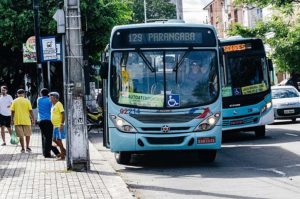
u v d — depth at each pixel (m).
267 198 9.79
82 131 13.36
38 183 11.59
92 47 31.98
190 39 14.33
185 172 13.44
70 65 13.21
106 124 14.94
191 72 14.22
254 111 20.77
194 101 14.07
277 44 37.25
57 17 13.24
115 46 14.34
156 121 13.98
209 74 14.23
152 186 11.57
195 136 13.98
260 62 21.02
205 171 13.47
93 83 33.41
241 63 20.91
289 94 28.25
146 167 14.63
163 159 16.22
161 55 14.24
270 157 15.49
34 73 33.34
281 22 37.81
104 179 11.98
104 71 14.26
